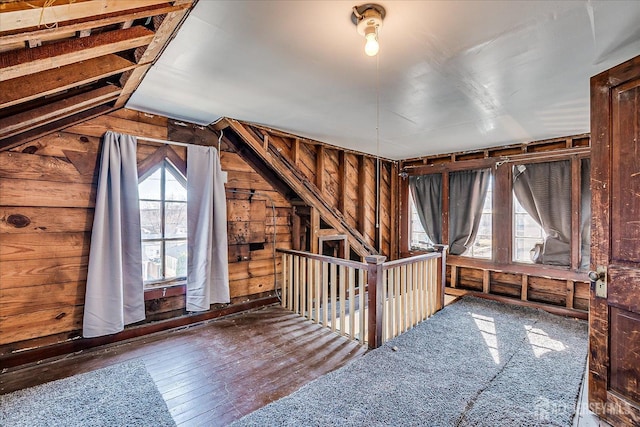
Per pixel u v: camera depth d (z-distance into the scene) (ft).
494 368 7.98
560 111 9.53
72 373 7.59
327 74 7.13
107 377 7.41
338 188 15.49
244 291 12.35
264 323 11.04
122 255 9.20
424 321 11.49
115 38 4.96
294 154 12.91
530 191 13.51
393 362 8.23
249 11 4.81
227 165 11.87
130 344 9.21
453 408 6.33
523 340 9.78
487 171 14.93
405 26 5.18
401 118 10.39
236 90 8.13
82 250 8.75
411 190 17.88
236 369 7.84
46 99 6.52
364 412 6.16
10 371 7.62
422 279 11.68
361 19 4.84
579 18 4.96
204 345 9.20
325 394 6.74
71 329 8.54
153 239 10.36
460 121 10.64
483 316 12.09
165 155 10.38
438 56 6.23
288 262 13.57
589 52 6.05
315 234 13.41
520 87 7.75
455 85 7.68
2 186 7.66
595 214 6.12
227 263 11.51
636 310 5.42
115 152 9.01
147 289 9.90
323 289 10.85
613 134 5.78
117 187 8.94
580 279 12.05
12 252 7.79
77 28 3.89
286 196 13.71
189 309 10.58
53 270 8.32
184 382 7.24
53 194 8.33
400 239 18.15
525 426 5.83
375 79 7.38
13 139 7.61
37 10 3.09
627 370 5.61
